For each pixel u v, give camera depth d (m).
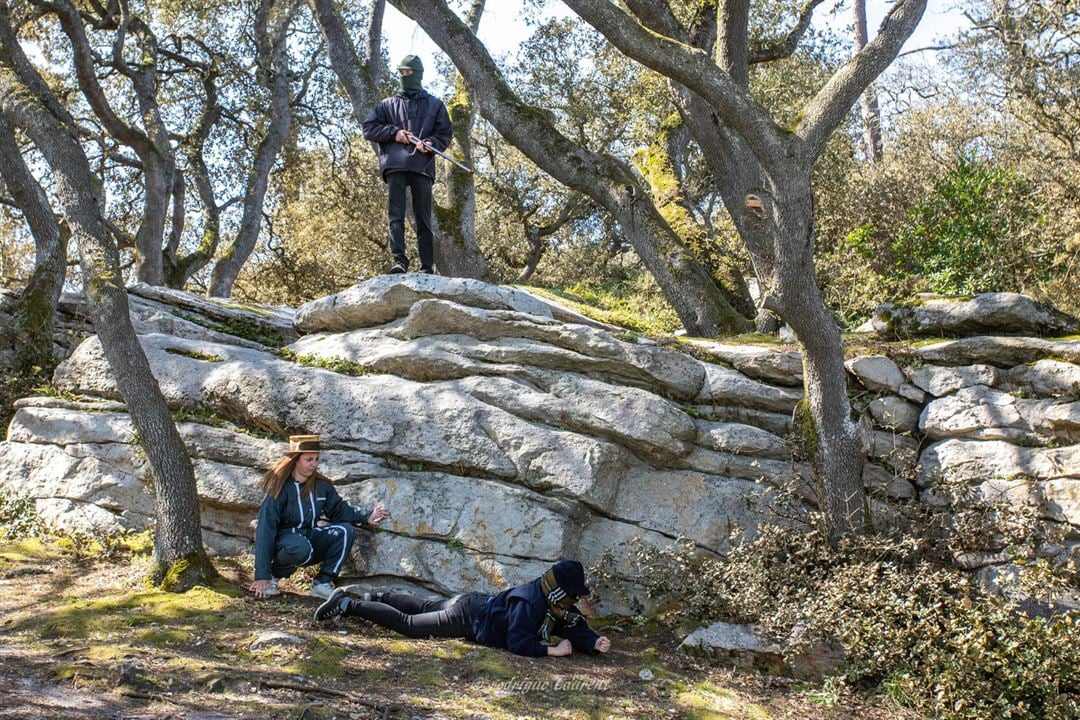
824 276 11.57
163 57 21.33
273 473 6.59
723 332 9.10
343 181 22.30
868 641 5.88
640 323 9.14
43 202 10.10
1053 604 6.24
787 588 6.29
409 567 6.83
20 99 7.57
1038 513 6.58
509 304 7.88
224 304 9.62
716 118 9.45
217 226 20.77
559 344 7.47
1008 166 14.10
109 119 16.98
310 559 6.60
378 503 7.03
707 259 10.26
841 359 6.86
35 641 5.46
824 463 6.82
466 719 4.84
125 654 5.21
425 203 8.61
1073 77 12.42
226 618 6.01
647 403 7.12
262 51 20.42
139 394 6.77
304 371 7.60
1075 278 10.66
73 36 15.94
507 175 21.77
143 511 7.50
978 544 6.53
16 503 7.66
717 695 5.58
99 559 7.14
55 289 10.00
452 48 9.46
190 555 6.66
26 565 6.92
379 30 15.88
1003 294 7.43
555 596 6.00
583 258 22.06
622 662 6.05
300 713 4.66
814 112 6.71
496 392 7.33
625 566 7.05
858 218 14.31
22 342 9.59
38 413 8.02
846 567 6.32
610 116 19.39
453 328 7.70
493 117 9.51
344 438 7.28
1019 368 7.04
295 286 23.05
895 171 14.91
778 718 5.39
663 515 7.16
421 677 5.36
